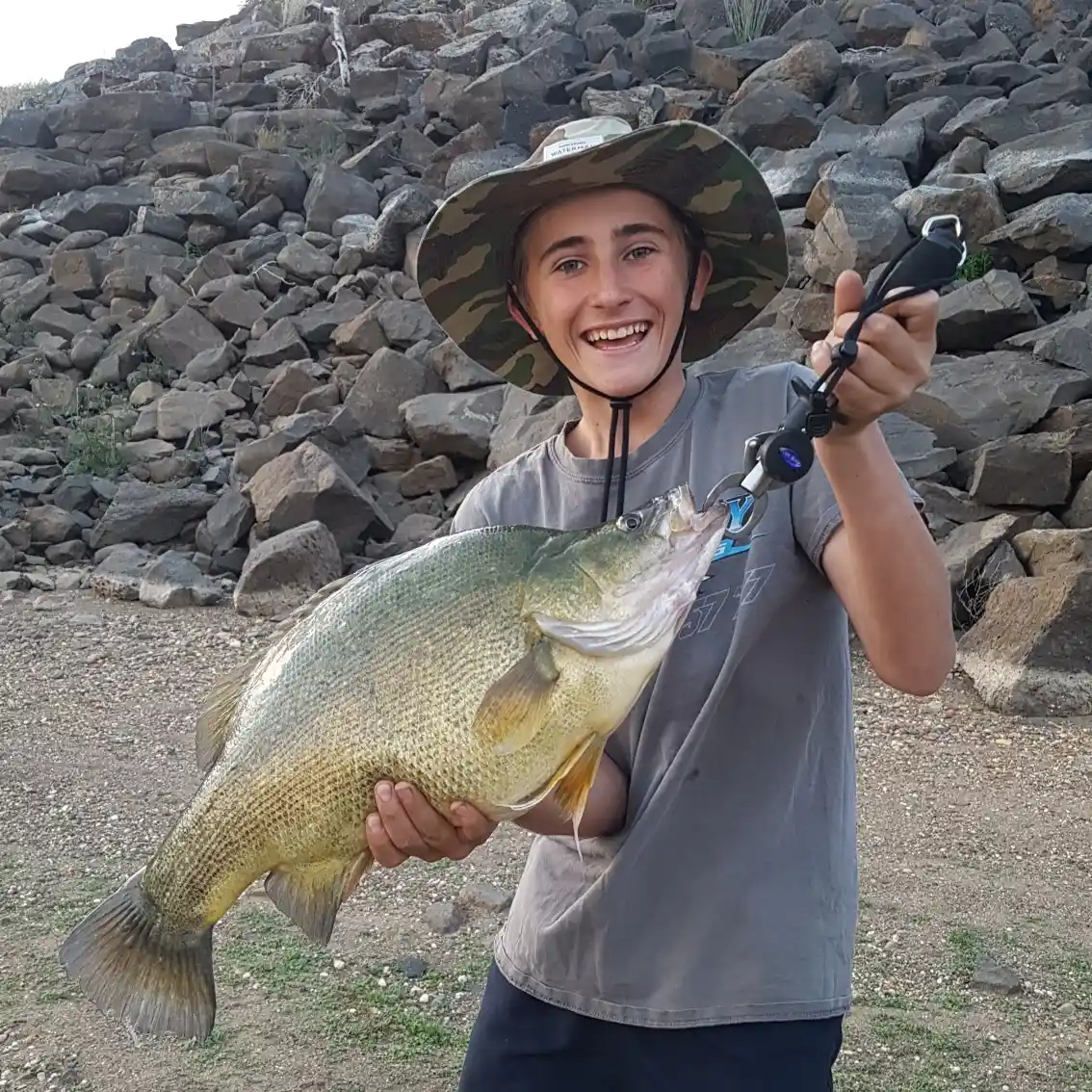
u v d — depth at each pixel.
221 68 22.16
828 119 14.55
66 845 5.35
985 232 11.38
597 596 1.98
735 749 2.16
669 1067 2.14
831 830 2.19
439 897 4.86
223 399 13.45
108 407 14.10
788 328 10.98
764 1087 2.07
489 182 2.25
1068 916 4.67
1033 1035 3.86
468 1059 2.43
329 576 9.66
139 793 5.97
